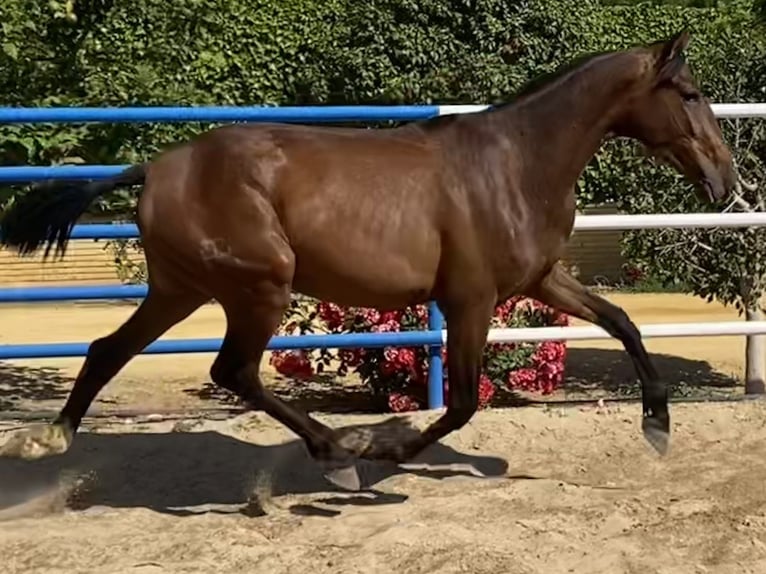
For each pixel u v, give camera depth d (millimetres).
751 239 7395
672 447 5449
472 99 10086
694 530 4316
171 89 7086
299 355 7238
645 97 4559
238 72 11789
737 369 8859
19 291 5484
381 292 4410
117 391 7801
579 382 8164
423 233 4375
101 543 4266
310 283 4449
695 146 4574
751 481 4938
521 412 5859
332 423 5742
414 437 4602
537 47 10320
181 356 9352
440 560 4020
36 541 4277
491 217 4406
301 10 11977
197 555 4141
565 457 5332
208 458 5305
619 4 14531
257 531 4402
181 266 4410
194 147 4418
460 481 5016
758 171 7332
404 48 10227
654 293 13578
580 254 14172
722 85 7402
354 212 4336
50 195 4523
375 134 4512
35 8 6973
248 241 4293
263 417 5871
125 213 7809
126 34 7285
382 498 4793
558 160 4520
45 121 5406
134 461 5258
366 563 4020
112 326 11180
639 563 4000
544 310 6949
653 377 4891
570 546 4160
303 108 5645
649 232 7508
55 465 5195
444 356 6207
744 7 13055
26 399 7488
